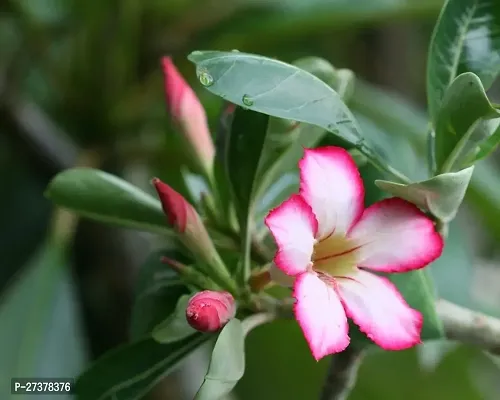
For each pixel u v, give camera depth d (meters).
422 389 0.93
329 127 0.63
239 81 0.62
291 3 0.96
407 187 0.63
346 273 0.64
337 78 0.66
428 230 0.64
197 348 0.66
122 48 0.94
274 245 0.67
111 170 0.95
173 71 0.67
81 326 0.82
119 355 0.67
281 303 0.65
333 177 0.63
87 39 0.94
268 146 0.65
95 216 0.68
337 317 0.62
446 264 0.84
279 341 0.90
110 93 0.96
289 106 0.62
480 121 0.63
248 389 0.94
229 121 0.67
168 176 0.94
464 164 0.64
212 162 0.68
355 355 0.66
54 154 0.94
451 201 0.63
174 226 0.65
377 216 0.64
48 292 0.81
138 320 0.69
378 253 0.64
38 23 0.95
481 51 0.65
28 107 0.96
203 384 0.61
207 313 0.62
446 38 0.66
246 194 0.65
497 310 0.88
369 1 0.94
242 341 0.62
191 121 0.68
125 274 0.91
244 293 0.65
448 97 0.63
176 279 0.69
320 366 0.91
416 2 0.93
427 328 0.65
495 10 0.65
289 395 0.93
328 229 0.64
